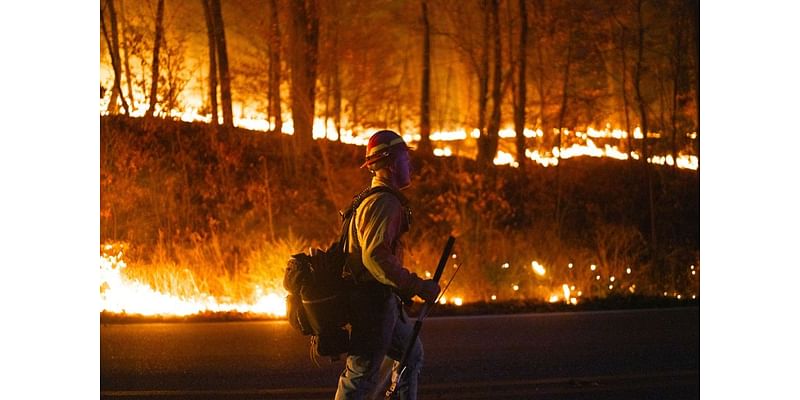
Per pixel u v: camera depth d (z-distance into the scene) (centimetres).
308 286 471
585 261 1148
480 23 1323
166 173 1197
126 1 1218
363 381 474
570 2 1316
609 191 1288
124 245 1125
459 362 740
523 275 1100
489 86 1320
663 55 1311
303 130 1271
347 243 476
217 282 1052
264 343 810
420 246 1173
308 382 672
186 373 698
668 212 1270
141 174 1184
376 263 454
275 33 1278
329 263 475
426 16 1317
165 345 800
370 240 456
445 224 1242
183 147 1221
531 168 1300
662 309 1013
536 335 853
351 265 473
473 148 1309
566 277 1110
